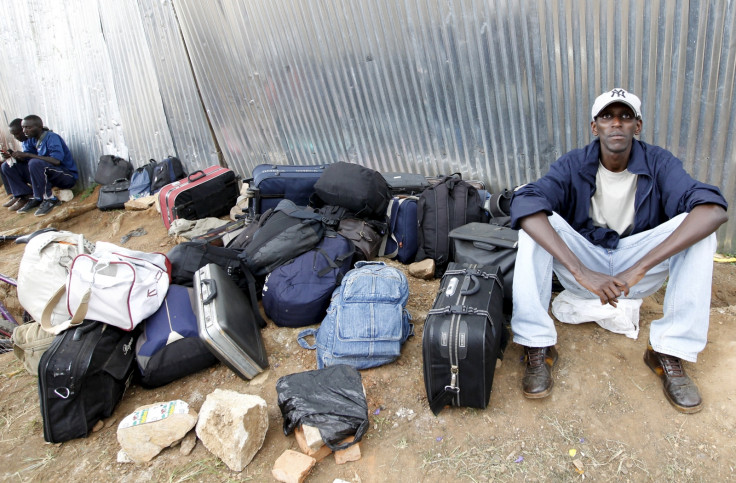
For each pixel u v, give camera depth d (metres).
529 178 3.78
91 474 2.27
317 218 3.25
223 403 2.27
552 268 2.41
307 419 2.18
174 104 5.84
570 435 2.13
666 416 2.14
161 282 2.83
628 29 3.03
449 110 3.93
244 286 3.24
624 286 2.06
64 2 6.34
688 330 2.11
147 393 2.74
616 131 2.20
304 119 4.86
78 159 7.59
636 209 2.32
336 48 4.29
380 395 2.47
